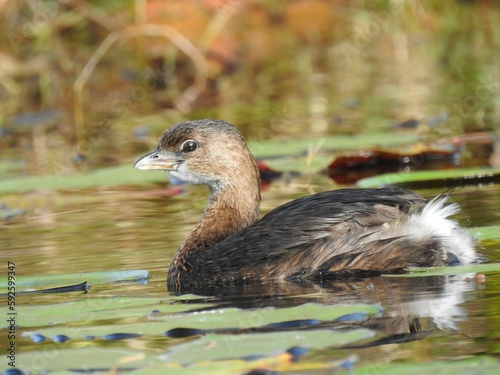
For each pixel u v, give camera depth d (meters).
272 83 27.48
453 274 10.23
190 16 28.23
